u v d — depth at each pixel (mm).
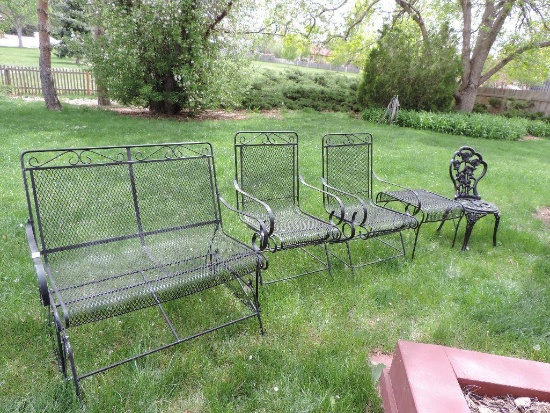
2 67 13031
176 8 9281
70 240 2225
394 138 9297
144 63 9836
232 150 6496
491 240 3922
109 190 2352
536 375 1638
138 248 2434
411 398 1490
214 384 1898
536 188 5965
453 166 3836
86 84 14578
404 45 12359
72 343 2121
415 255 3467
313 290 2789
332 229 2789
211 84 10031
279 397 1851
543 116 14602
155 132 7848
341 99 14484
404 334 2400
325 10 13906
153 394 1821
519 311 2613
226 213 4047
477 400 1577
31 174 2080
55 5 17766
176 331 2297
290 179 3379
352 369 2016
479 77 13969
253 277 2863
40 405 1708
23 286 2549
